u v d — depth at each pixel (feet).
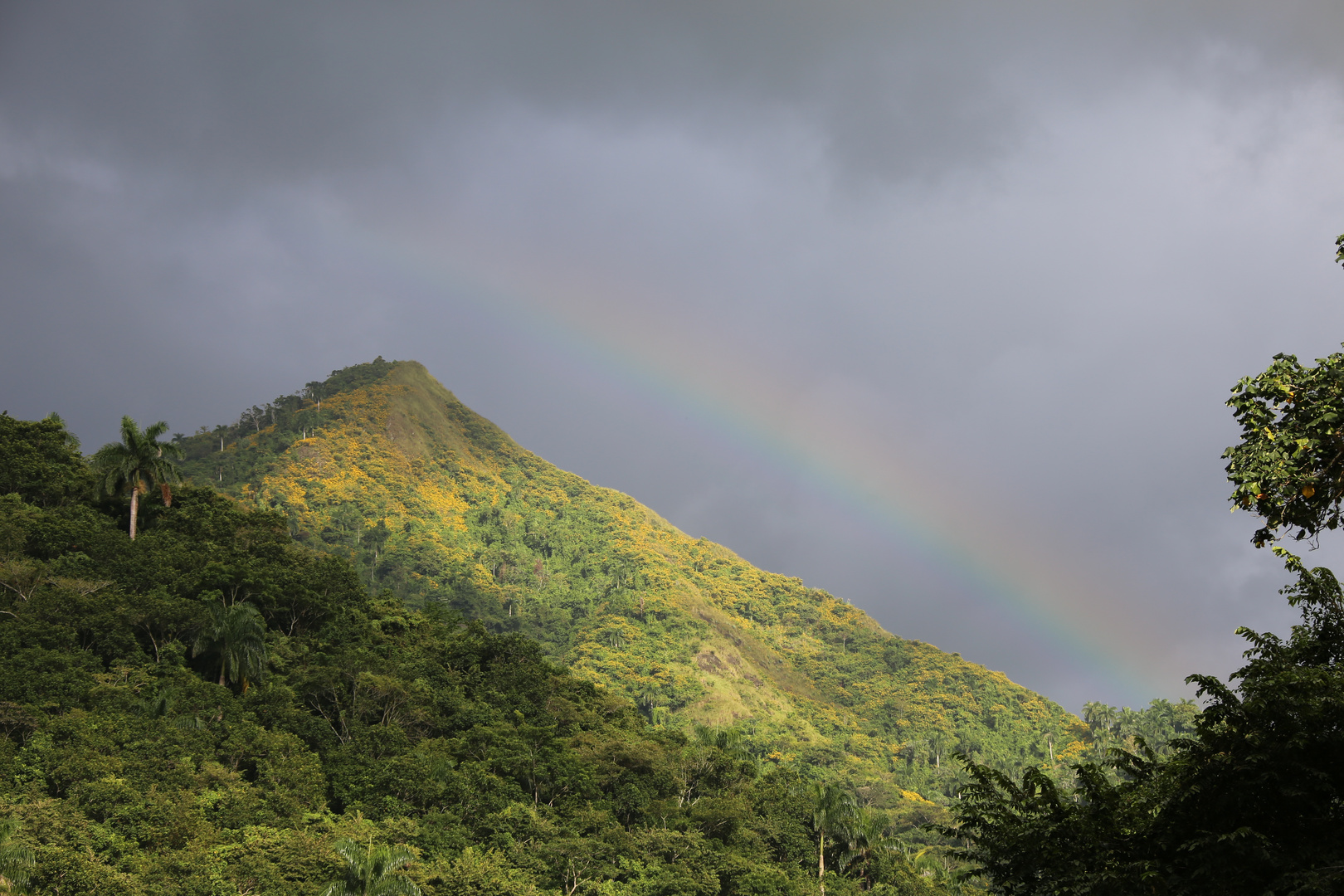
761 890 311.06
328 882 235.40
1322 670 58.13
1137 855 61.41
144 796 236.22
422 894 248.93
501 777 319.88
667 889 298.76
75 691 260.62
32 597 285.23
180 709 275.39
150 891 209.87
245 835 242.37
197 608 302.66
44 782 230.89
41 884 198.08
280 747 280.31
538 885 285.02
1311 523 59.82
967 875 68.08
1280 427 60.80
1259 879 56.03
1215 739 60.03
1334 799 57.47
